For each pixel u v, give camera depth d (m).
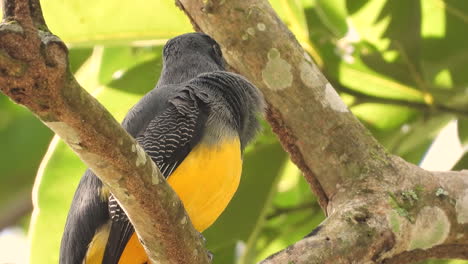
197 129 9.15
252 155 12.13
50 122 6.25
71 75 6.06
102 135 6.44
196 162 9.01
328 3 12.30
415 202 9.38
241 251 12.79
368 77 11.97
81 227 9.02
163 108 9.59
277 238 12.68
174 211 7.16
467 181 9.71
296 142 10.12
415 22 11.86
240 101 9.88
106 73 13.38
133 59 13.29
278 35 10.29
